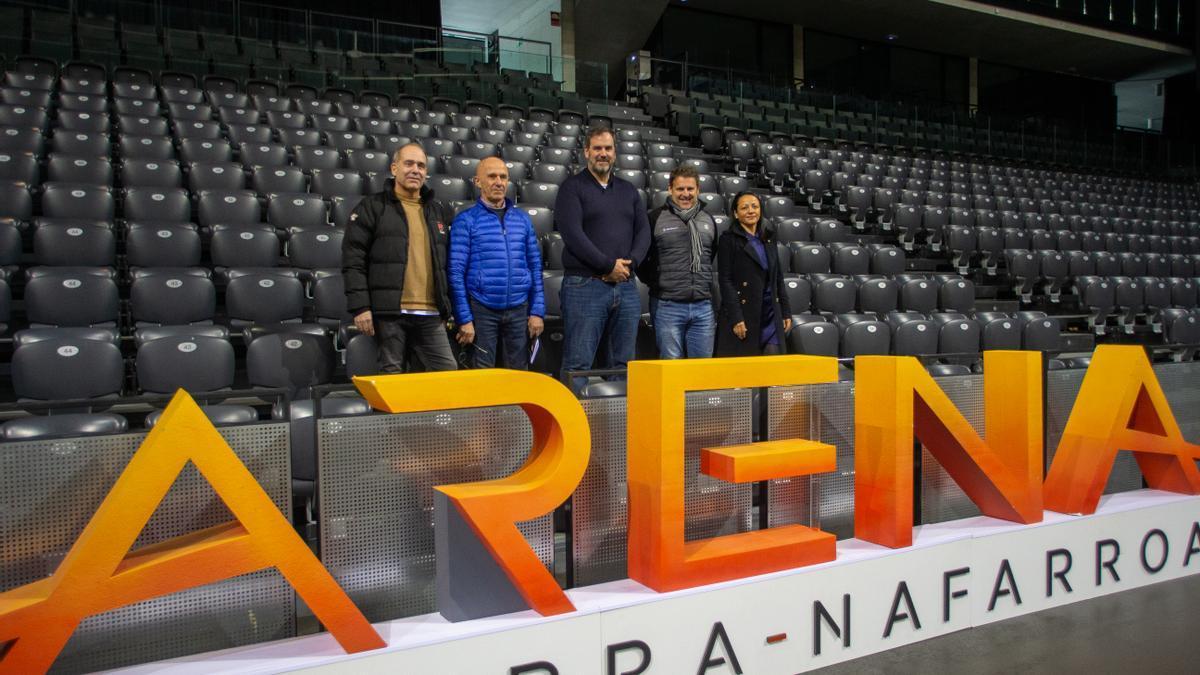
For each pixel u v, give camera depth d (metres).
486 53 10.80
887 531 2.59
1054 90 18.34
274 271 4.28
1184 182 15.09
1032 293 7.82
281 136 6.88
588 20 13.05
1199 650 2.47
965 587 2.68
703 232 3.78
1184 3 16.80
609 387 2.92
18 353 3.07
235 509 1.82
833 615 2.44
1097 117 18.70
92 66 8.09
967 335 4.92
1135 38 16.31
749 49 15.33
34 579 1.88
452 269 3.38
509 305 3.47
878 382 2.62
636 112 10.98
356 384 2.09
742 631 2.31
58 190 4.81
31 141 5.61
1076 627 2.67
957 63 17.33
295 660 1.89
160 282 4.00
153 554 1.85
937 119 13.48
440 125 8.14
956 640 2.59
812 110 12.59
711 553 2.33
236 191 5.27
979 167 12.00
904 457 2.56
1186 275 9.01
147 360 3.25
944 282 6.01
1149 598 2.95
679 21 14.73
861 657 2.48
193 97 7.61
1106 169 14.58
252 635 2.08
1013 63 17.62
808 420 2.80
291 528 1.88
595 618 2.14
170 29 9.45
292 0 11.56
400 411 1.95
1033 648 2.51
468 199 6.12
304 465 2.72
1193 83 17.89
